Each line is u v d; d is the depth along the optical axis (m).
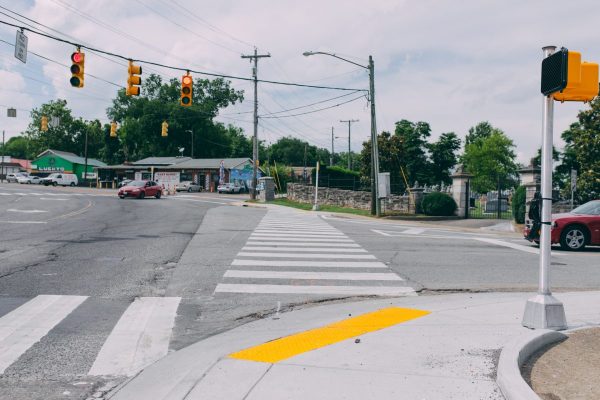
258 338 5.91
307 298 8.08
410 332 5.92
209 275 9.66
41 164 84.62
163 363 5.11
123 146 95.94
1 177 95.31
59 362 5.10
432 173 60.62
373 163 29.14
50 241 13.99
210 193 63.94
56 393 4.36
